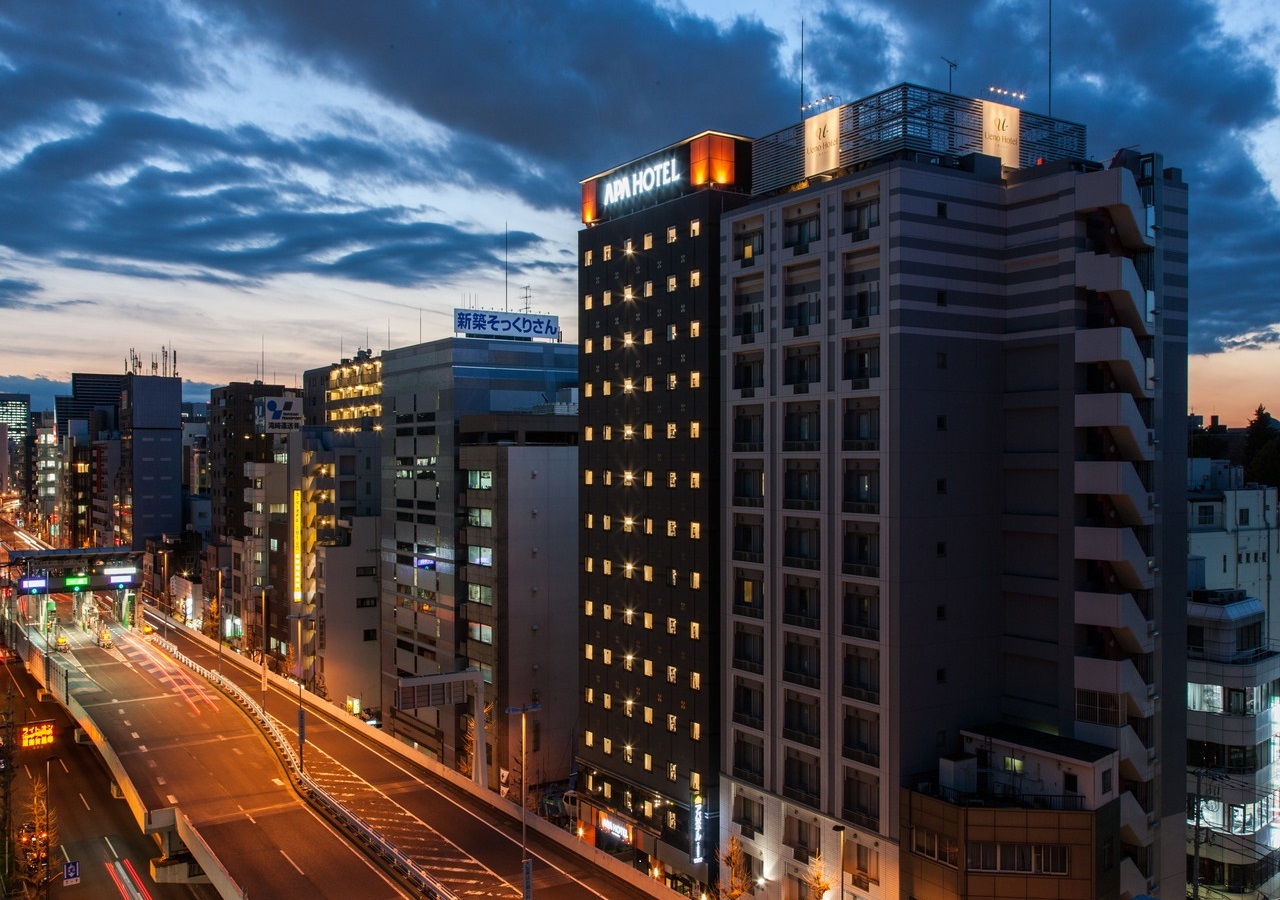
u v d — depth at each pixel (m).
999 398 62.69
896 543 57.88
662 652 77.31
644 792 78.94
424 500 114.69
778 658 65.44
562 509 104.00
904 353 58.00
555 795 97.12
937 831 54.25
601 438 84.44
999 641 62.56
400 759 93.88
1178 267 61.84
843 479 61.22
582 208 88.62
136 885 81.25
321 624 135.00
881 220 58.84
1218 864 66.31
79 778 107.75
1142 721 58.34
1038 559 60.88
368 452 142.38
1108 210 57.97
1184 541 61.84
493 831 74.69
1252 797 65.38
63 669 133.88
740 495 69.44
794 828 64.69
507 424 103.50
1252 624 70.31
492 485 101.00
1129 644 58.12
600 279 84.44
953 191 60.16
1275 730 69.00
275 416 175.88
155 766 91.94
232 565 174.75
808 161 66.69
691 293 74.06
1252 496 88.12
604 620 84.06
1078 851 51.62
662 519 77.31
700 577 73.19
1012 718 61.88
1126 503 57.84
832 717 61.53
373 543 138.25
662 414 77.25
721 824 70.19
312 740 100.50
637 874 64.06
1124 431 57.34
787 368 65.69
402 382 120.62
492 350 111.62
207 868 68.50
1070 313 58.59
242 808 80.06
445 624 109.38
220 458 196.88
